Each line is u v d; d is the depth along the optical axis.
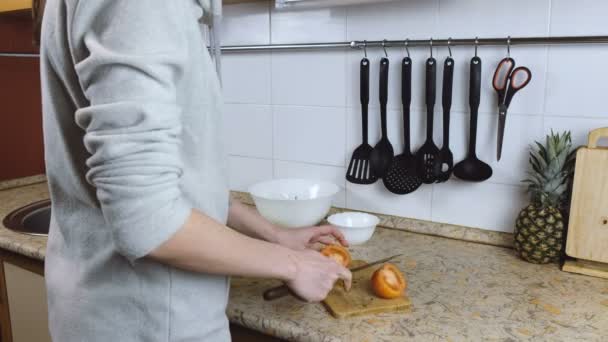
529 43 1.19
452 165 1.32
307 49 1.50
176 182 0.61
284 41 1.54
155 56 0.57
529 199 1.27
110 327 0.71
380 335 0.85
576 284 1.06
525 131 1.25
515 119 1.25
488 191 1.31
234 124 1.70
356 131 1.47
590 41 1.13
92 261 0.72
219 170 0.76
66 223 0.74
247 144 1.69
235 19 1.62
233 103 1.69
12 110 1.93
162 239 0.60
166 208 0.59
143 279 0.69
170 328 0.71
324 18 1.46
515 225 1.22
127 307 0.70
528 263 1.18
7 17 1.86
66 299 0.75
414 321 0.90
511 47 1.22
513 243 1.26
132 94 0.56
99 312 0.71
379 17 1.37
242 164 1.72
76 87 0.64
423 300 0.99
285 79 1.56
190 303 0.72
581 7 1.14
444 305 0.96
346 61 1.44
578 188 1.09
